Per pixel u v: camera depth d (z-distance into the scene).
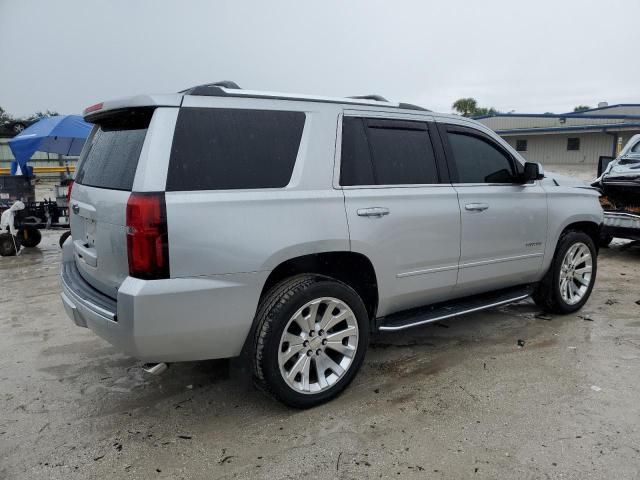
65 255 4.14
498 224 4.33
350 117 3.59
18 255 9.54
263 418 3.26
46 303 6.04
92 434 3.11
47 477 2.70
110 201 2.96
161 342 2.84
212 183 2.95
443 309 4.16
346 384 3.49
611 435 2.95
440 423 3.13
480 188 4.27
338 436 3.02
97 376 3.95
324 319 3.36
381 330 3.72
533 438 2.94
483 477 2.61
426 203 3.84
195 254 2.83
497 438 2.95
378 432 3.05
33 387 3.77
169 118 2.88
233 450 2.91
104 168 3.27
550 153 33.59
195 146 2.93
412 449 2.87
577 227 5.37
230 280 2.94
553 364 3.96
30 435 3.11
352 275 3.73
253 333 3.12
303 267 3.46
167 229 2.74
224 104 3.08
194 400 3.53
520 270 4.62
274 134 3.23
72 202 3.73
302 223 3.19
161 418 3.29
